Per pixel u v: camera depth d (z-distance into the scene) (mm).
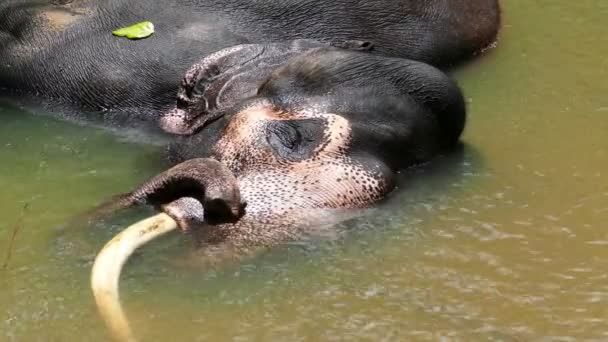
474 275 15031
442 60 23250
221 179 15789
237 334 13602
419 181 17844
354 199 16469
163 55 21391
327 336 13578
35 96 21922
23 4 22797
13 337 13664
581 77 22516
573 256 15586
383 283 14742
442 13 23391
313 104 17719
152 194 16469
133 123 21000
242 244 15328
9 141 20250
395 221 16359
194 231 15484
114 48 21672
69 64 21797
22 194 17828
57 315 14070
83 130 20766
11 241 16031
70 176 18562
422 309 14188
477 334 13648
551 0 26781
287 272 14891
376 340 13508
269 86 18266
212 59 20516
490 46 24234
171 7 22172
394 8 22969
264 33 22031
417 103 18375
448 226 16359
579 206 17125
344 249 15484
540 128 20203
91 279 14188
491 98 21641
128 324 13414
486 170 18344
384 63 18500
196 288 14516
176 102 21016
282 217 15875
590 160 18828
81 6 22719
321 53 18531
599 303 14391
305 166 16625
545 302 14414
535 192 17594
